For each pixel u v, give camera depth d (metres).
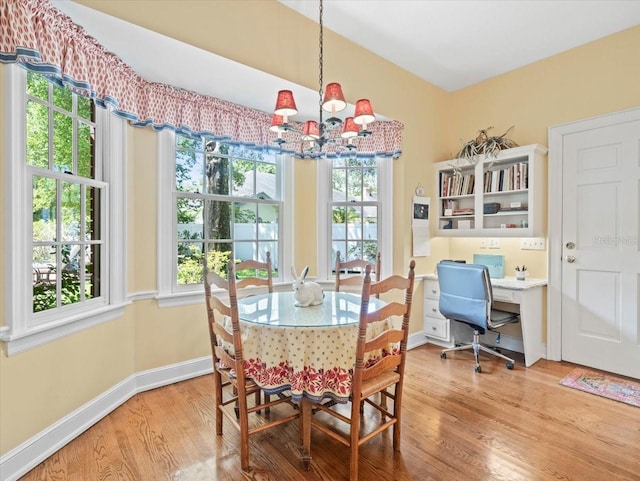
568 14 2.53
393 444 1.79
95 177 2.15
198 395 2.38
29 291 1.68
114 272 2.22
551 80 3.09
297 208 3.31
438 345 3.51
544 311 3.12
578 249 2.90
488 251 3.55
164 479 1.55
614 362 2.73
